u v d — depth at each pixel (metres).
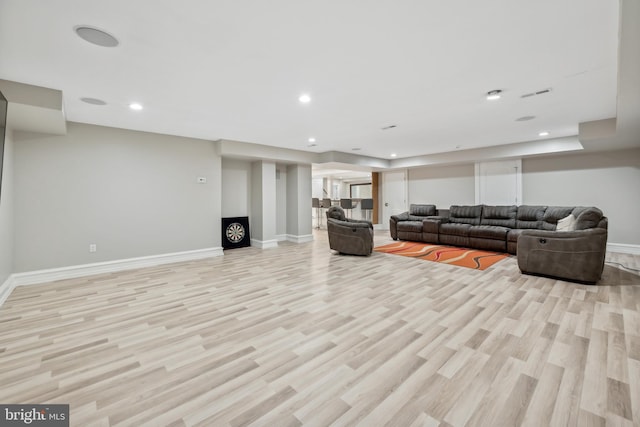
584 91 3.09
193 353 2.06
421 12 1.77
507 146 6.04
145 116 3.86
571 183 5.84
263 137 5.26
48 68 2.46
